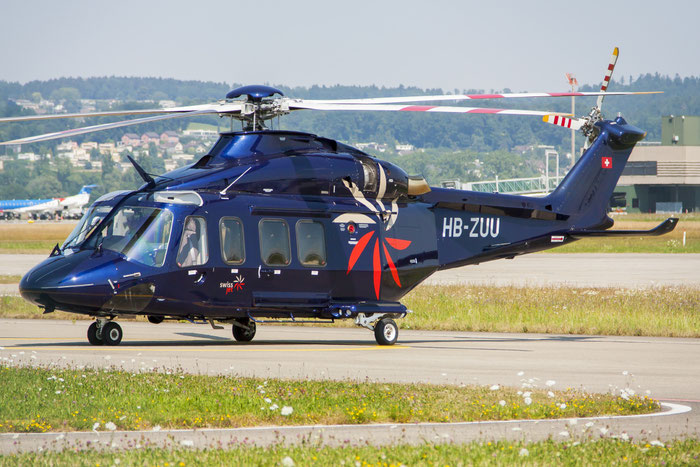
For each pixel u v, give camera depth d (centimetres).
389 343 7119
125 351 6075
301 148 7069
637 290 11775
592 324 8544
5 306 10000
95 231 6419
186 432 3522
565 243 8294
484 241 7912
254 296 6650
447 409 3950
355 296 7131
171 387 4306
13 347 6341
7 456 2980
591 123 8519
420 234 7506
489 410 3925
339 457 2972
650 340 7631
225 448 3209
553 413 3925
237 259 6550
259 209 6675
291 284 6788
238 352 6188
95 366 5162
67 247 6450
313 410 3875
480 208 7875
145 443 3238
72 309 6194
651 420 3853
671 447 3225
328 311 6988
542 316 8988
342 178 7106
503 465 2916
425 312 9512
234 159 6794
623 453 3122
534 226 8144
